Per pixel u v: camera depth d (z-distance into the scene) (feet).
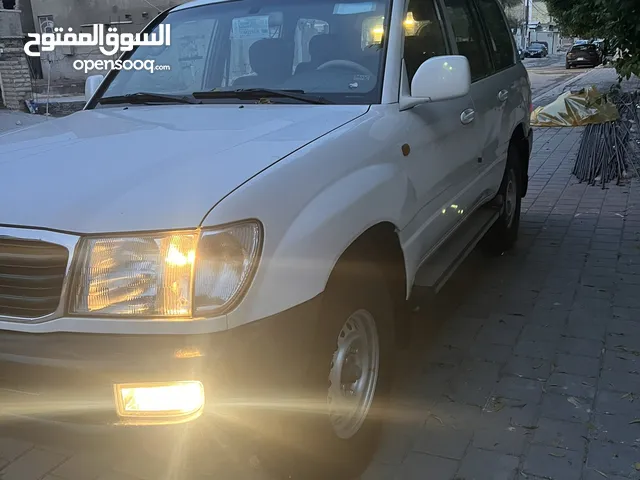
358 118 8.89
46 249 6.34
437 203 10.88
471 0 14.74
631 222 20.84
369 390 8.86
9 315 6.45
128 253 6.18
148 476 8.75
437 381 11.16
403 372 11.51
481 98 13.43
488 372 11.42
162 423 5.95
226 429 6.12
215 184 6.61
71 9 83.46
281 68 10.55
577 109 27.71
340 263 7.58
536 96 67.05
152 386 5.86
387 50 10.06
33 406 6.23
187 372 5.82
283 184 6.93
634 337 12.55
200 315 6.07
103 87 11.99
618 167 26.48
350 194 7.75
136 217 6.26
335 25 10.62
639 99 28.40
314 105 9.59
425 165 10.13
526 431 9.56
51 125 9.89
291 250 6.71
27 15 88.38
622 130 26.71
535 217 22.04
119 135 8.54
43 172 7.24
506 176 16.39
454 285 15.67
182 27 12.05
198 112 9.64
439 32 12.25
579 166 28.12
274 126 8.51
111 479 8.70
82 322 6.20
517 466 8.75
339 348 8.10
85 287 6.23
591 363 11.58
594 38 31.40
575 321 13.42
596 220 21.29
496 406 10.28
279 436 6.86
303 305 6.80
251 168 6.95
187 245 6.13
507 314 13.92
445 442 9.37
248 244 6.37
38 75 82.02
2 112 46.78
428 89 9.57
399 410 10.23
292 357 6.69
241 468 8.32
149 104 10.84
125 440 6.12
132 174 6.95
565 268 16.69
